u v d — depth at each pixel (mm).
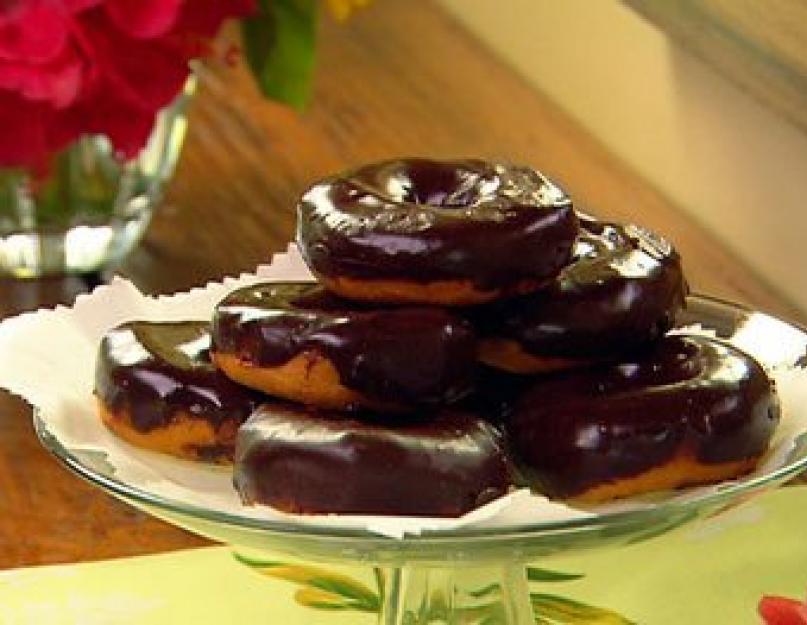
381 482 749
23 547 995
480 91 1509
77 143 1201
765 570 964
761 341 885
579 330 801
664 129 1328
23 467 1060
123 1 1050
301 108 1195
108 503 1031
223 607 943
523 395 806
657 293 816
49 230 1221
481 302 790
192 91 1232
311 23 1172
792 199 1186
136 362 835
